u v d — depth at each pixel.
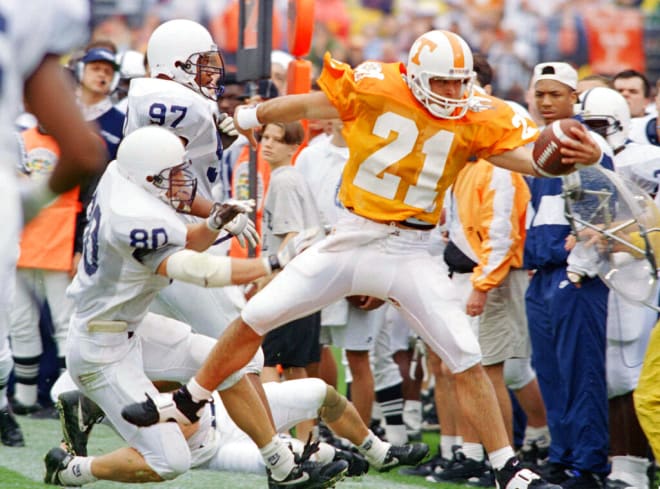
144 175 14.98
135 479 16.08
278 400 17.44
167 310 18.47
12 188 9.55
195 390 15.90
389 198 15.91
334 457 17.55
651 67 52.69
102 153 9.87
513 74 51.72
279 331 20.52
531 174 15.98
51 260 23.84
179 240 14.89
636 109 24.33
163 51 17.52
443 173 15.93
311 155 23.27
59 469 16.64
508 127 15.91
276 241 20.97
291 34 23.08
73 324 15.93
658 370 15.98
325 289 16.08
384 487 19.08
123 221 14.77
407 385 24.22
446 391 20.80
